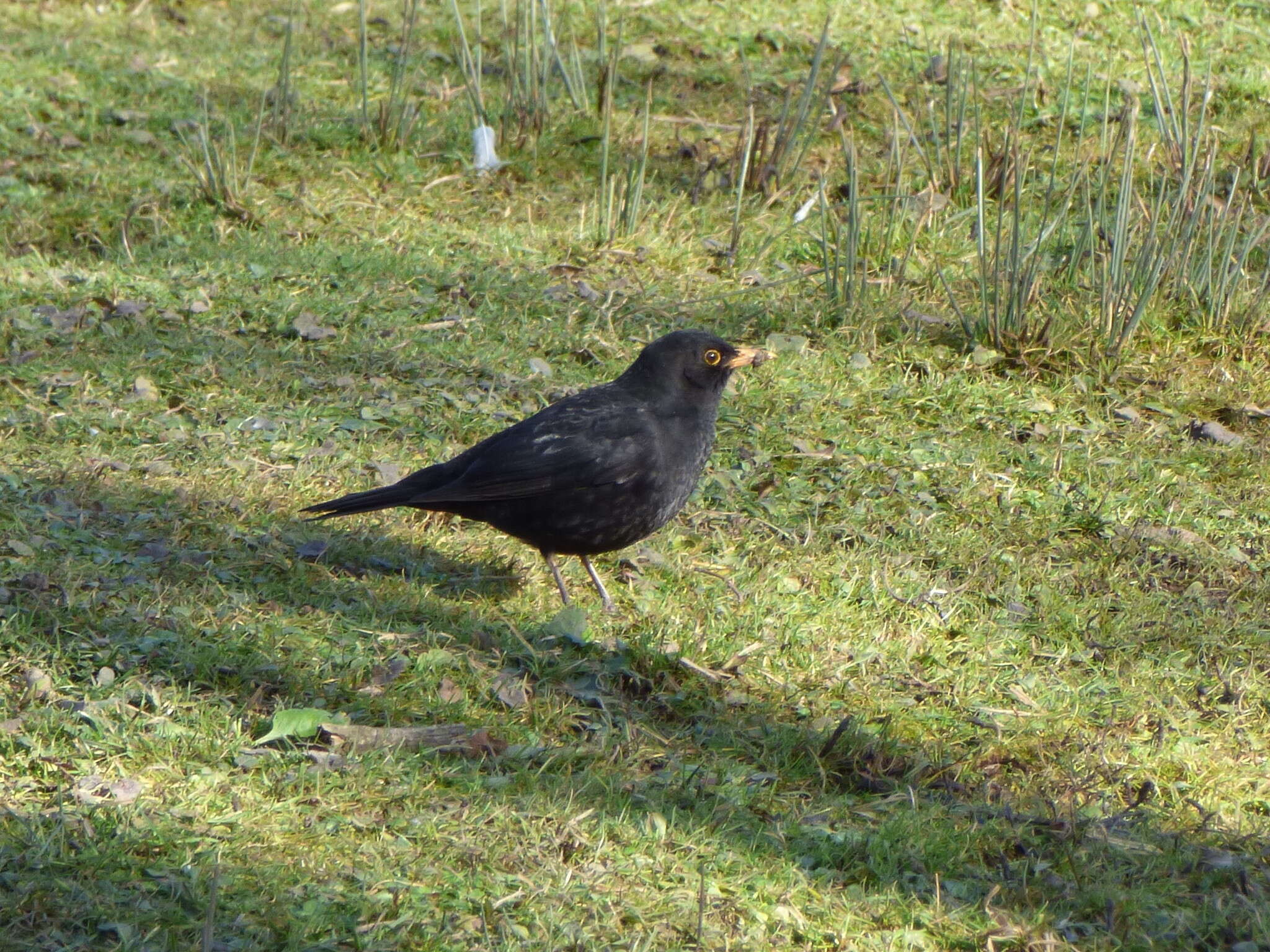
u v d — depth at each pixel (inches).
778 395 484.7
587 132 665.6
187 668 324.2
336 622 350.0
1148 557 407.8
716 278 560.7
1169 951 266.7
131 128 658.8
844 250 566.6
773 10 776.9
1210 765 324.8
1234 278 520.4
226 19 797.9
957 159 611.2
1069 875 286.2
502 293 538.9
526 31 709.3
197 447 431.2
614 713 329.1
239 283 536.1
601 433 354.3
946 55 716.7
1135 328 514.3
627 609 375.6
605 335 515.2
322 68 728.3
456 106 690.2
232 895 255.8
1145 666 361.7
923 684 351.9
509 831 280.1
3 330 486.0
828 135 666.2
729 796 301.0
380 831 276.2
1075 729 337.7
